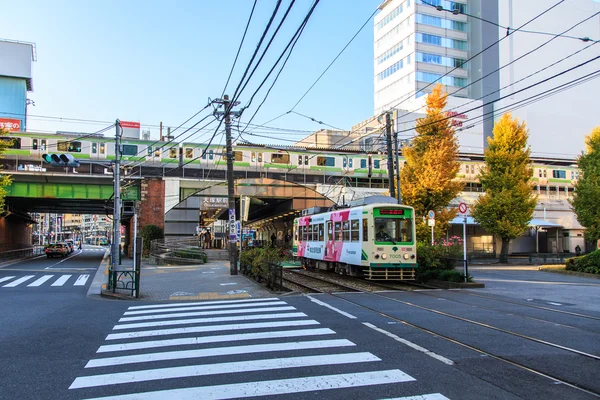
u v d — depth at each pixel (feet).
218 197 136.15
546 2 234.58
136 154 135.03
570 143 230.48
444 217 94.12
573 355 22.54
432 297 44.80
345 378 18.83
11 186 121.90
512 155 110.01
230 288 53.31
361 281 62.34
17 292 53.78
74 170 128.47
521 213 109.91
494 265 106.73
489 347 24.07
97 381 18.89
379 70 248.11
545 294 47.55
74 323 32.37
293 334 27.35
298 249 89.92
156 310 38.24
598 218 109.50
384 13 245.65
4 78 177.78
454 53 226.38
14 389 17.97
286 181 137.49
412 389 17.47
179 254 108.99
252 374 19.48
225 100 64.59
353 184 153.89
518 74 227.20
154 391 17.51
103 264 112.68
